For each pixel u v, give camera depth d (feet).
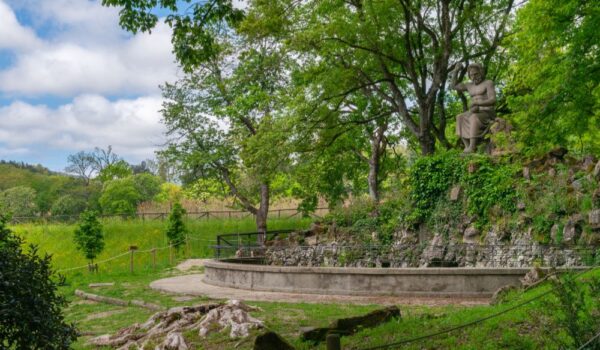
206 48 52.01
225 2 50.98
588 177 62.28
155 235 126.72
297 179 123.03
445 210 74.74
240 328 36.86
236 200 145.59
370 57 98.17
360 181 144.25
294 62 102.27
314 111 98.48
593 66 61.93
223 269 69.92
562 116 66.13
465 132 81.92
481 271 55.01
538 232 62.44
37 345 22.30
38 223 149.69
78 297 69.62
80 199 256.32
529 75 67.05
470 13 93.15
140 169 356.79
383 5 89.66
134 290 69.46
